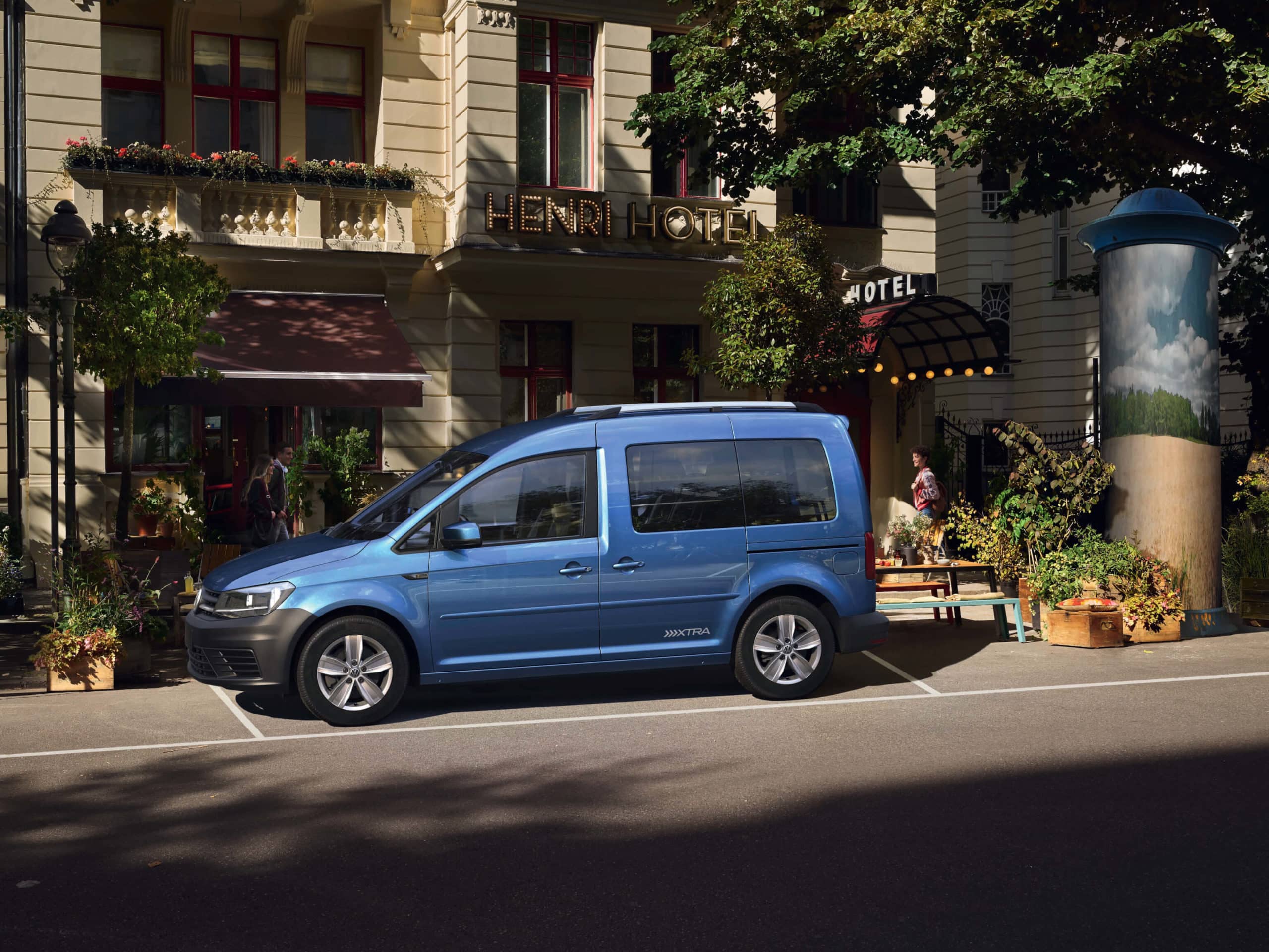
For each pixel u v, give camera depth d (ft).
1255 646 36.65
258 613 27.12
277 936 15.07
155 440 55.36
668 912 15.69
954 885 16.56
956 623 41.50
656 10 59.21
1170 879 16.74
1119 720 26.55
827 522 30.27
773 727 26.37
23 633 41.01
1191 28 40.75
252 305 53.98
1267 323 59.52
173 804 20.85
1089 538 39.37
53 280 52.65
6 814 20.29
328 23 59.06
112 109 55.93
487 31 56.03
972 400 107.24
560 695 30.42
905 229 66.80
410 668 28.37
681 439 29.84
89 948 14.80
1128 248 39.60
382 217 56.75
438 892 16.51
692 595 29.22
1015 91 41.34
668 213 58.85
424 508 28.22
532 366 59.57
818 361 50.98
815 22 48.80
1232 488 55.31
